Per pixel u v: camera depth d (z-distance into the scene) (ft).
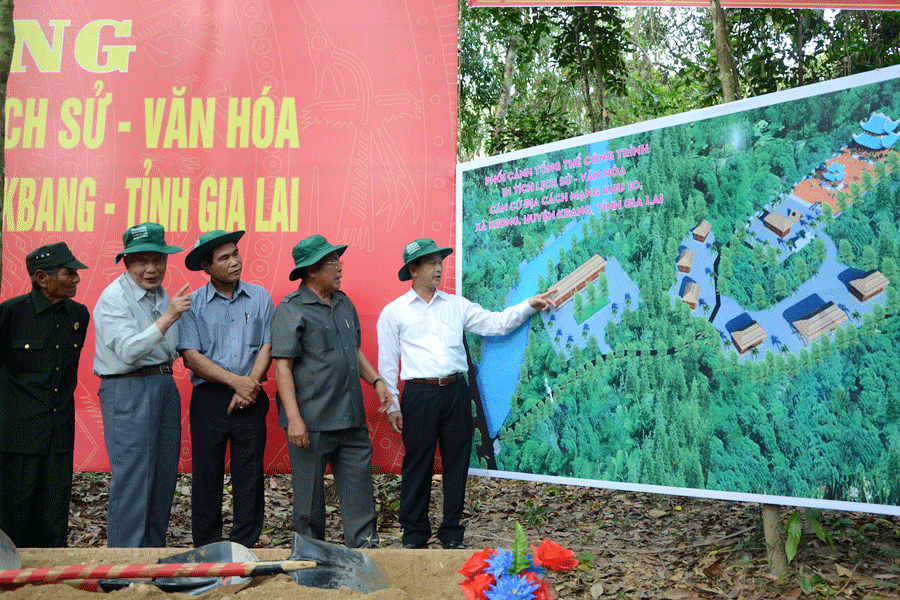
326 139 15.83
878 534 13.82
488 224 15.02
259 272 15.72
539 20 27.84
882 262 10.58
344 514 13.08
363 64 15.83
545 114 27.55
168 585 9.07
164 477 12.51
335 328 13.02
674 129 12.62
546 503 19.16
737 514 16.28
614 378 13.14
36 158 15.90
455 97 15.71
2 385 11.64
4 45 10.78
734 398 11.82
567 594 12.10
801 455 11.13
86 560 10.03
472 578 6.92
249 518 12.82
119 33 16.02
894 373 10.43
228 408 12.77
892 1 18.15
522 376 14.28
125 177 15.87
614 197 13.32
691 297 12.33
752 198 11.75
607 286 13.32
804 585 11.23
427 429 13.34
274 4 15.97
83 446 15.34
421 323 13.70
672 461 12.39
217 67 15.97
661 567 13.33
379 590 8.36
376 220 15.66
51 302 12.04
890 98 10.59
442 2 15.80
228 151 15.89
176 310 11.85
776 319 11.45
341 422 12.72
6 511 11.39
